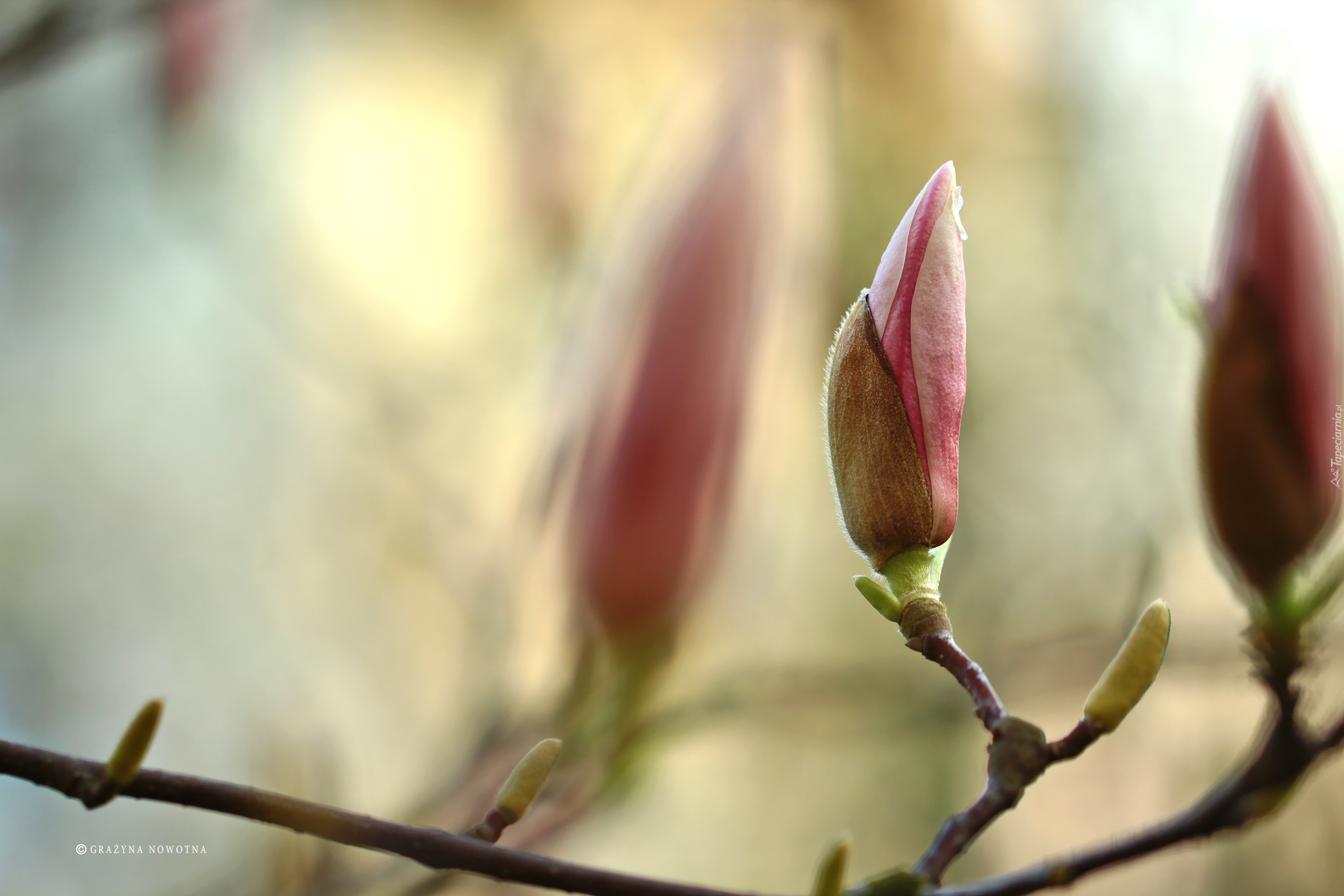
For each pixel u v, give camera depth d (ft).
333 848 2.59
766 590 4.04
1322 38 4.99
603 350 2.97
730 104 3.14
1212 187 5.81
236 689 5.89
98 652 6.02
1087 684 3.35
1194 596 4.72
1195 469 2.17
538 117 5.00
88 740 5.86
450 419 4.68
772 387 3.12
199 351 6.30
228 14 4.16
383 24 7.62
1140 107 6.00
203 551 6.16
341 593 5.81
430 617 5.68
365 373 4.78
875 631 5.38
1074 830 5.11
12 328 6.00
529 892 2.46
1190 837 2.06
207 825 4.91
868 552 2.03
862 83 6.39
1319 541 2.13
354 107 7.50
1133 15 5.99
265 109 6.16
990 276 6.09
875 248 6.13
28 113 4.84
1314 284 2.16
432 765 3.30
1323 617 2.11
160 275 6.09
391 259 7.20
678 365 2.89
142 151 4.98
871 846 5.60
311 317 4.88
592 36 6.72
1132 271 5.83
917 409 2.03
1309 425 2.14
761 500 3.15
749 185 3.03
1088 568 5.28
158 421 6.31
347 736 5.06
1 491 6.08
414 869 2.56
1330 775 4.87
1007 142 6.39
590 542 2.83
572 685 2.81
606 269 3.10
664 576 2.80
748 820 5.52
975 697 1.98
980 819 1.94
